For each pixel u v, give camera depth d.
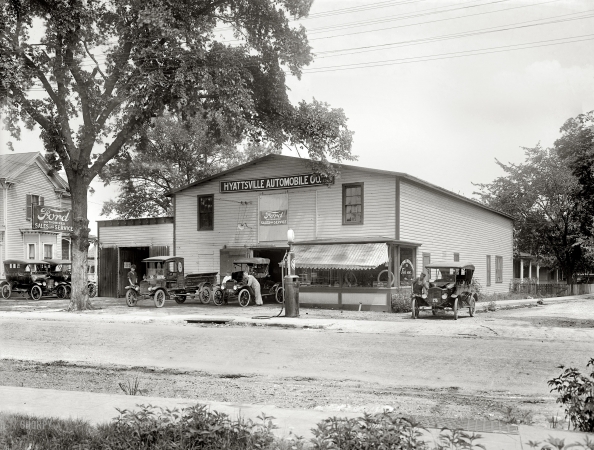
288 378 10.28
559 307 27.94
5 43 22.78
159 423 5.39
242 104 25.97
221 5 28.53
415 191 27.89
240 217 30.75
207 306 27.66
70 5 23.88
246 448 5.05
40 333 16.95
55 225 42.06
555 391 8.97
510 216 39.59
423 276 21.28
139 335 16.20
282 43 27.91
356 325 17.64
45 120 26.22
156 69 24.11
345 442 4.79
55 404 7.23
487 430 6.09
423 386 9.48
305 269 26.59
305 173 28.70
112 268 35.31
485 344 13.58
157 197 51.66
